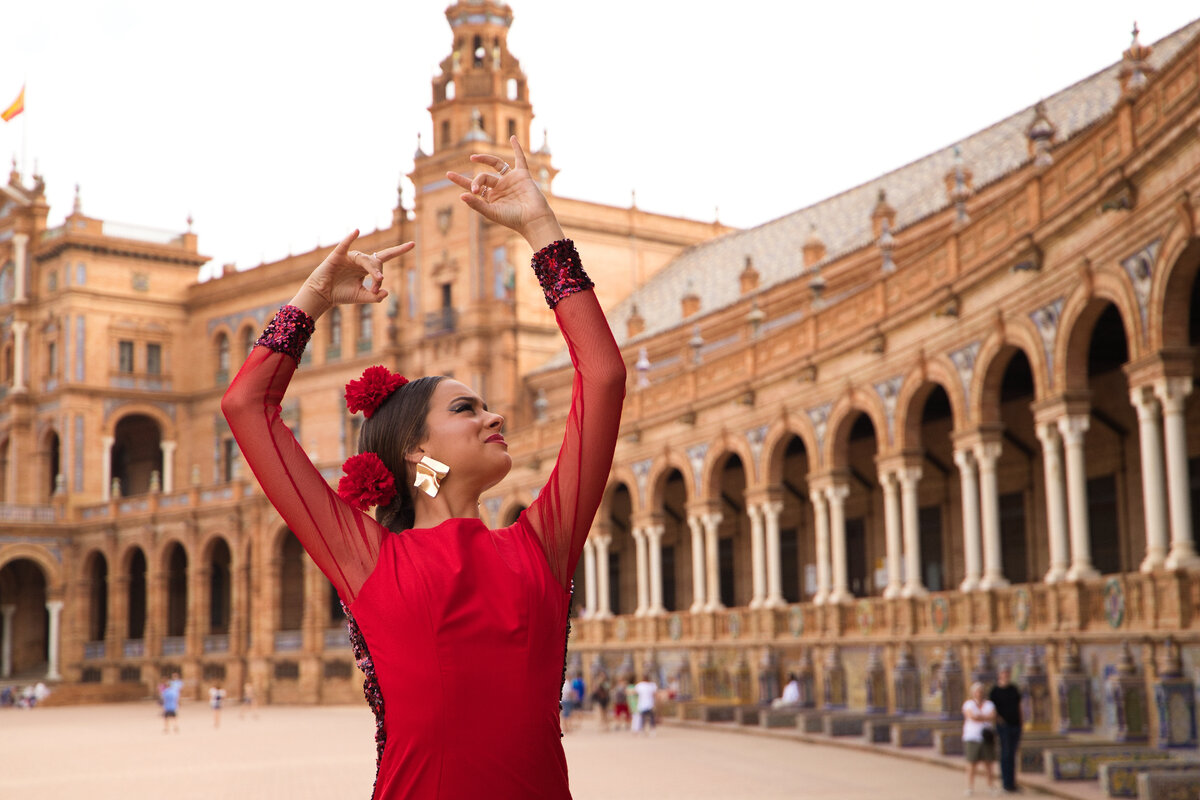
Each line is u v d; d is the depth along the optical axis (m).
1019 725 20.73
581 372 4.09
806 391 38.03
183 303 90.69
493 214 4.17
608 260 74.00
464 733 3.65
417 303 74.06
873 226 50.12
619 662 49.84
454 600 3.71
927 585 39.97
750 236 69.38
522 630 3.74
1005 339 27.45
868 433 42.69
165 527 77.12
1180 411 21.31
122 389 87.56
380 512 4.20
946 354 30.23
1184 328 21.41
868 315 34.50
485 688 3.67
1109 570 32.03
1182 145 20.02
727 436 43.09
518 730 3.67
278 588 70.38
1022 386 34.38
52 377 88.19
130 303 88.56
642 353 50.78
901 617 32.31
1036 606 26.05
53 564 81.62
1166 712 20.56
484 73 73.06
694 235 77.31
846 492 36.41
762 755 29.05
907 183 56.38
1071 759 20.50
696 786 23.20
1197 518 28.94
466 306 71.44
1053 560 25.58
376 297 4.16
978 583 29.00
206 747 39.31
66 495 83.00
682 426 46.06
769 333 40.56
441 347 72.00
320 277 4.17
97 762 34.56
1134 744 21.28
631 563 58.09
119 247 88.00
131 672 78.19
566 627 3.93
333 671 67.06
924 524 40.19
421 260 73.69
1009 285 27.14
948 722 27.88
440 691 3.65
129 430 93.00
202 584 74.81
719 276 66.31
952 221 45.34
